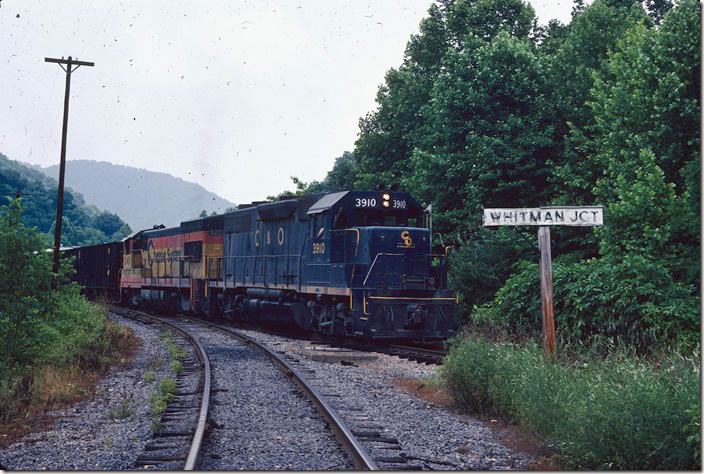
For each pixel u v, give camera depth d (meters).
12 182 179.50
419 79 38.53
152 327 25.30
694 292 15.20
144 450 7.63
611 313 14.09
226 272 27.20
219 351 16.72
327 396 10.62
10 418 9.41
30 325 12.24
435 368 14.10
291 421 8.92
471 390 9.86
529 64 28.88
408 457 7.19
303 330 21.98
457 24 35.72
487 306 20.95
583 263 17.31
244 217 25.70
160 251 34.41
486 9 34.16
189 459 6.61
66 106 28.31
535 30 35.31
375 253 17.92
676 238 17.80
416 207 19.30
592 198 26.91
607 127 23.56
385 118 42.41
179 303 31.77
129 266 38.44
